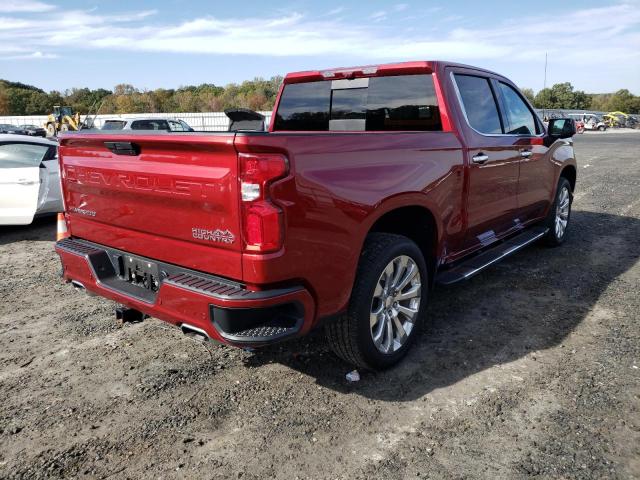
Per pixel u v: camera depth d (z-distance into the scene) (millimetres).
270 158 2406
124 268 3234
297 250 2557
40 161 7547
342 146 2793
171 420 2865
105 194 3172
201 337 2713
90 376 3354
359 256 2936
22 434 2758
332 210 2701
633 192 10578
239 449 2611
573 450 2547
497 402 2975
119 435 2738
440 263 3793
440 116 3920
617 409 2885
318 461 2512
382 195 3006
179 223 2746
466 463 2469
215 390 3168
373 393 3105
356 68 4355
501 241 4848
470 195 3980
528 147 4934
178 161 2668
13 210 7215
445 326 4039
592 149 23500
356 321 2990
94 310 4520
